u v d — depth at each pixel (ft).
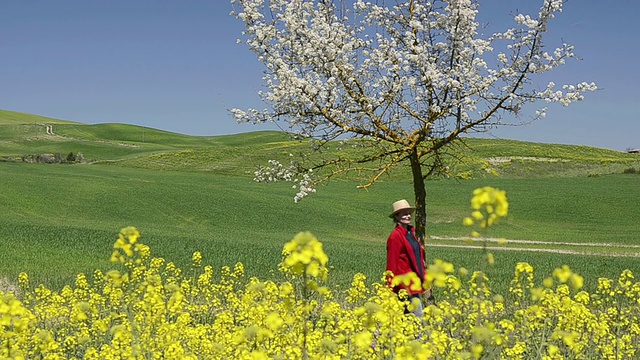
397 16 41.32
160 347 22.88
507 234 153.58
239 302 34.99
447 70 39.73
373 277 62.34
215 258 74.43
